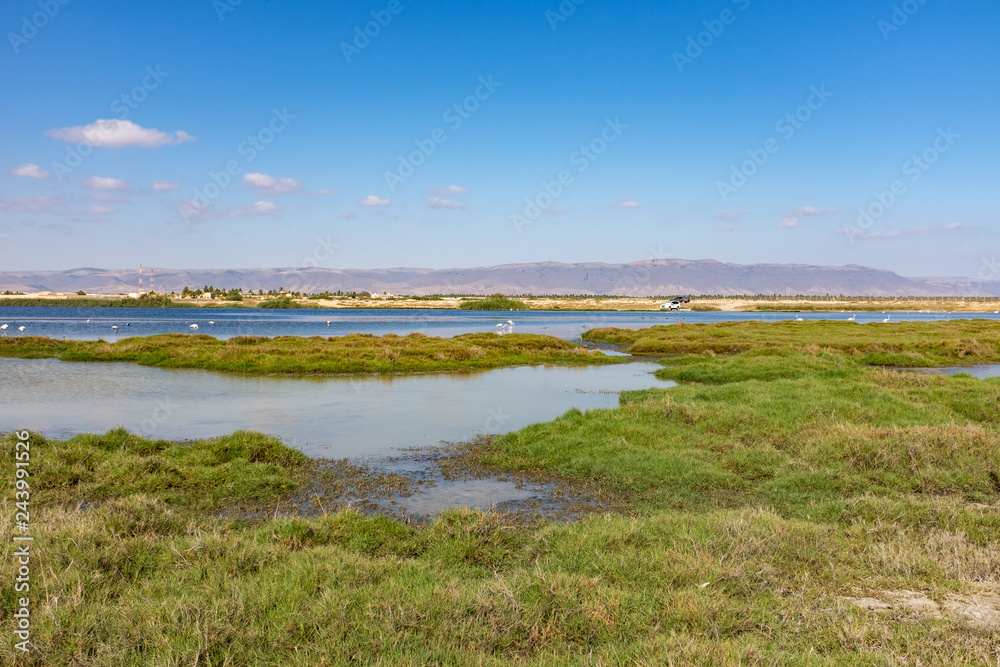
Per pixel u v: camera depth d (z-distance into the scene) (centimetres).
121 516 973
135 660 575
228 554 848
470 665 584
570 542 956
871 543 919
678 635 638
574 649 637
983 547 921
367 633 636
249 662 585
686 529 983
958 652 590
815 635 640
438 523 1052
